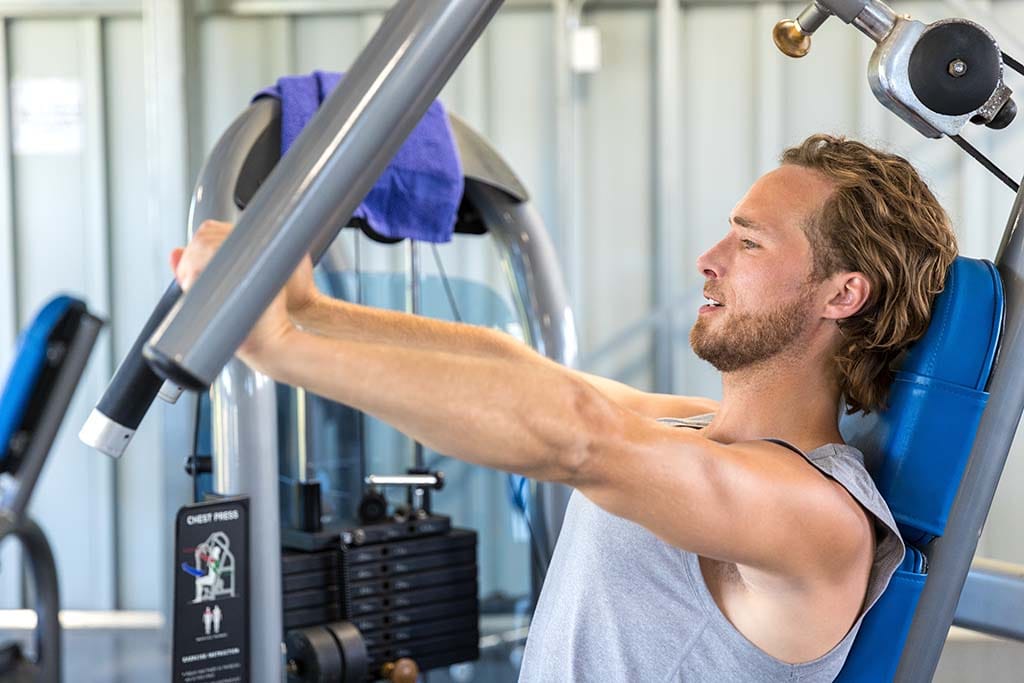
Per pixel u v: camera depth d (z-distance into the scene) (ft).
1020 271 3.75
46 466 13.55
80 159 13.58
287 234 1.81
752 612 3.49
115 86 13.56
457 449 2.51
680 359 13.12
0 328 13.66
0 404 8.24
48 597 8.48
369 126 1.85
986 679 11.78
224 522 5.61
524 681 4.13
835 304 3.82
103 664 12.37
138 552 13.56
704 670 3.59
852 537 3.32
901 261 3.74
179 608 5.45
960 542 3.72
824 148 3.99
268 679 6.19
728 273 3.94
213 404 6.29
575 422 2.65
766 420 3.90
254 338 2.25
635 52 13.08
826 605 3.38
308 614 7.22
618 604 3.70
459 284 10.09
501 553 12.44
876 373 3.83
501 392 2.53
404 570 7.57
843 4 3.06
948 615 3.74
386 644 7.47
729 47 13.02
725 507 2.98
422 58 1.87
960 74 3.01
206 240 2.08
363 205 7.35
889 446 3.76
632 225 13.24
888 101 3.07
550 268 8.07
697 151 13.16
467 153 7.86
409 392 2.40
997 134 12.41
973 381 3.69
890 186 3.82
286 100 6.93
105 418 3.34
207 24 13.25
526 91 13.28
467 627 7.87
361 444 8.08
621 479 2.80
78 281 13.70
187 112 12.98
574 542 3.98
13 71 13.55
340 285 8.52
